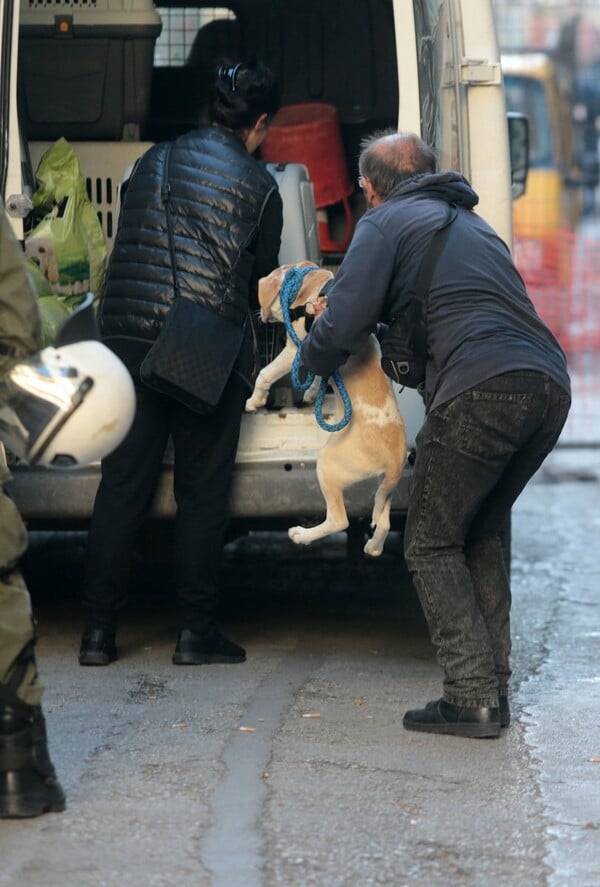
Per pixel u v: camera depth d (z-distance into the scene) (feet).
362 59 45.68
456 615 28.55
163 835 23.34
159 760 26.96
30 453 23.15
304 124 42.60
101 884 21.52
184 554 33.58
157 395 32.63
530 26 169.07
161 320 32.24
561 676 33.86
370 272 27.84
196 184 32.73
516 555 49.42
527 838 23.49
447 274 27.86
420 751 27.76
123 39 39.58
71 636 37.04
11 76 31.78
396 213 28.35
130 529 33.37
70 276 34.96
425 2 34.27
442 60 35.12
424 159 29.43
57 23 39.37
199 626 34.14
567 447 73.20
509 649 29.71
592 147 159.33
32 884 21.48
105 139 40.73
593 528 54.39
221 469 33.01
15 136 31.91
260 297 31.35
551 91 118.01
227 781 25.86
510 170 35.88
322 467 30.78
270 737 28.45
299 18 45.75
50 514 33.50
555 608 41.50
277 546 50.60
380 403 30.07
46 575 45.37
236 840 23.20
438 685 32.60
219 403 32.50
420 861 22.54
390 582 44.96
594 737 28.89
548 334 28.40
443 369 27.73
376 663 34.65
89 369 23.07
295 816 24.23
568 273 93.35
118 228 33.35
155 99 46.44
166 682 32.53
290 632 37.99
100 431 23.13
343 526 31.04
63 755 27.22
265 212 32.86
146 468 33.09
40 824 23.70
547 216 114.52
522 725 29.66
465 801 25.08
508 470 29.12
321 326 28.07
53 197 35.40
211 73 46.14
